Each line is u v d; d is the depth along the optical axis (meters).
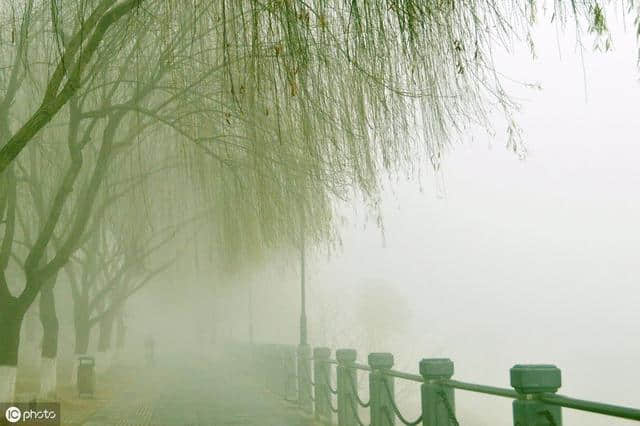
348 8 8.17
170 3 9.16
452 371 6.19
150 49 12.34
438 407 6.05
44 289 15.88
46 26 12.62
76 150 11.89
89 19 8.95
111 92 12.09
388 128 9.00
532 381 4.24
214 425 12.33
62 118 14.84
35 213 17.52
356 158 9.69
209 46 11.09
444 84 8.28
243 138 11.77
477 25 7.50
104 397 17.95
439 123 8.51
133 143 15.48
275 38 7.97
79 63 8.74
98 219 16.06
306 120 8.99
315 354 13.38
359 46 7.82
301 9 7.07
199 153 12.93
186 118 12.20
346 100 9.23
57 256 11.88
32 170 14.77
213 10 9.33
